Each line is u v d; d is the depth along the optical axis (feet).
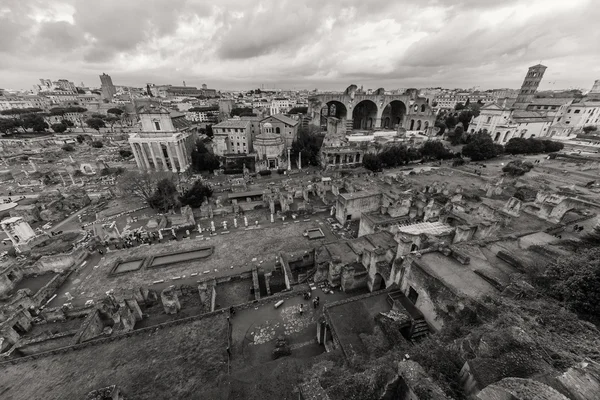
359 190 200.64
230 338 86.07
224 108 629.10
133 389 69.21
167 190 222.69
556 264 68.08
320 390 42.65
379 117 485.56
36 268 135.64
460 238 106.01
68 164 319.27
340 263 106.01
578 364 37.22
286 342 85.05
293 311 96.53
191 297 120.16
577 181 229.45
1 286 124.06
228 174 329.11
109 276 135.13
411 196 164.76
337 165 327.67
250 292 121.60
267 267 138.41
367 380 44.60
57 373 74.02
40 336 92.79
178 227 179.52
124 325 97.50
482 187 230.48
